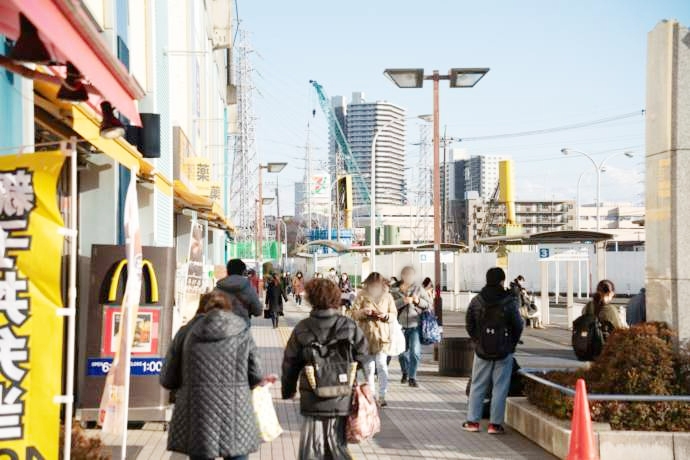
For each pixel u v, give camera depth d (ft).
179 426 20.85
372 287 40.32
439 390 47.34
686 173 31.48
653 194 32.96
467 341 52.75
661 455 27.40
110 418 22.20
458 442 32.55
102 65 16.21
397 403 42.50
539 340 86.84
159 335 33.06
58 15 13.66
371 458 29.68
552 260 92.48
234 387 20.81
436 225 71.36
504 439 33.19
